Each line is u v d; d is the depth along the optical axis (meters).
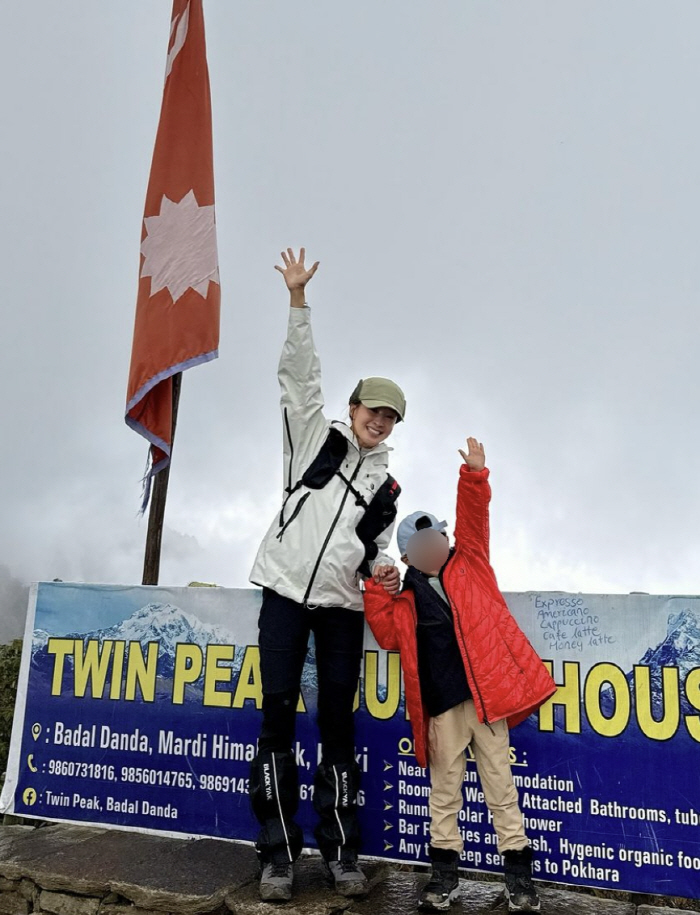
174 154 6.47
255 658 4.25
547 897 3.59
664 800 3.49
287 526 3.60
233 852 4.05
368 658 4.00
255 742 4.19
